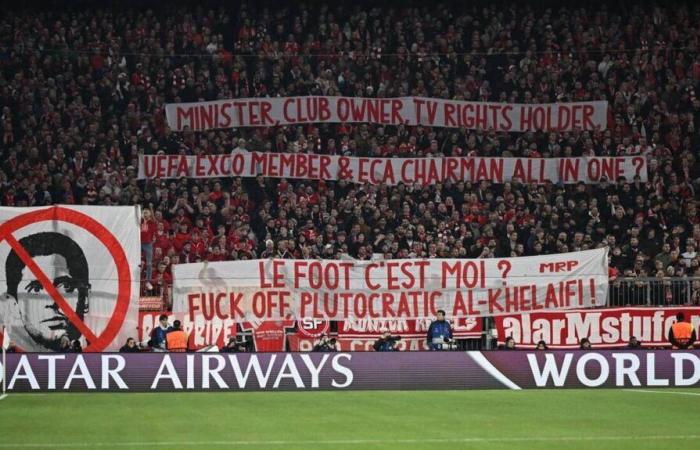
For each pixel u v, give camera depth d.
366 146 57.31
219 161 55.06
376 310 44.19
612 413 32.38
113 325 40.78
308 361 39.12
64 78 58.81
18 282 40.53
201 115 57.81
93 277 40.84
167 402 35.31
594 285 44.69
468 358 39.56
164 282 43.38
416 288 44.38
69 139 55.69
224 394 37.81
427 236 50.19
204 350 42.50
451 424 29.81
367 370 39.25
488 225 50.41
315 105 58.47
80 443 26.41
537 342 44.78
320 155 55.66
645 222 52.94
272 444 26.16
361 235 48.91
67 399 36.22
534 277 44.66
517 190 54.81
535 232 50.69
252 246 50.25
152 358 38.66
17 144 55.28
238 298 43.25
